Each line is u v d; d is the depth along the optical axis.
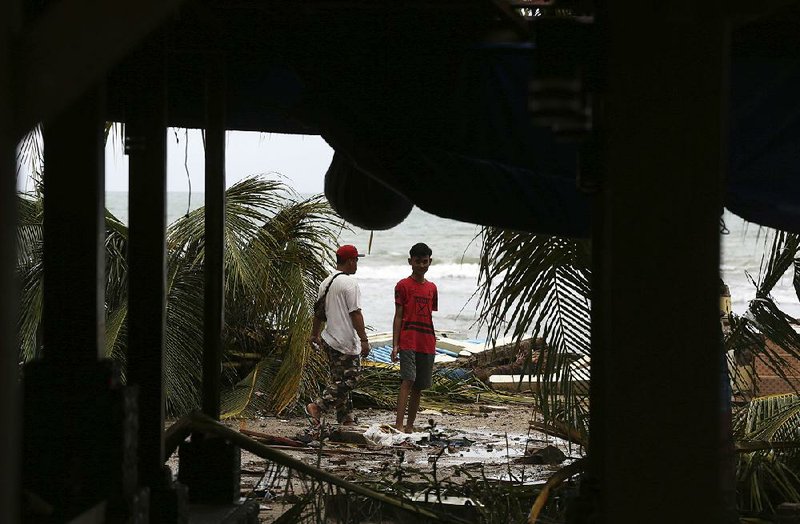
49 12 2.70
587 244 8.23
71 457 4.45
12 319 2.58
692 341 3.18
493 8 5.40
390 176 6.14
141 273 5.75
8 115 2.64
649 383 3.20
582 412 8.60
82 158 4.61
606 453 3.23
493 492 7.80
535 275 8.34
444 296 47.38
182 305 13.34
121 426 4.52
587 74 4.07
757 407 8.62
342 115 6.13
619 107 3.18
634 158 3.17
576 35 4.06
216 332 7.14
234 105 7.44
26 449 4.46
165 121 5.75
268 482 9.63
